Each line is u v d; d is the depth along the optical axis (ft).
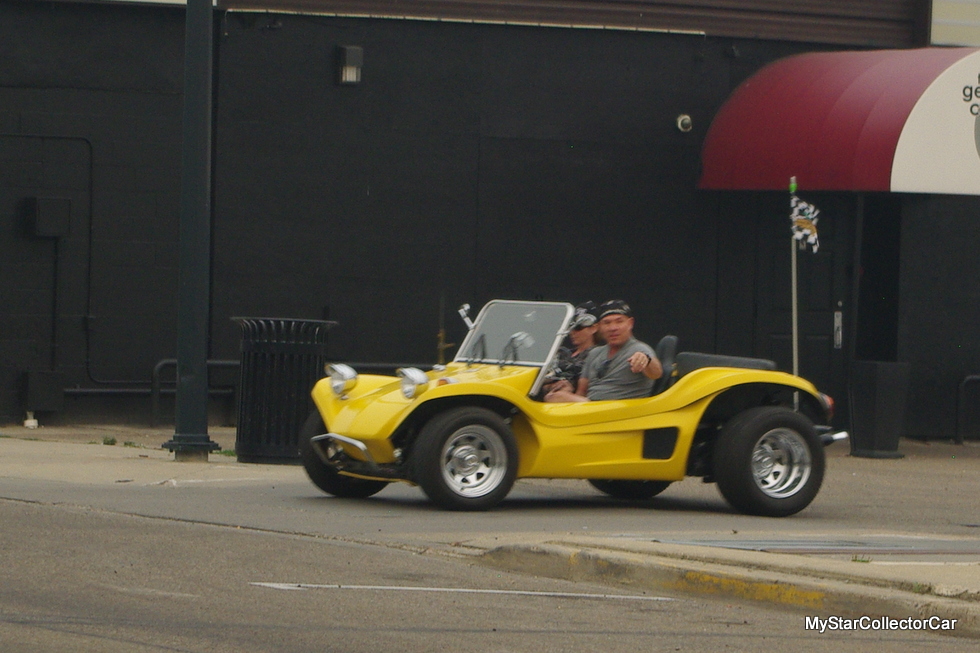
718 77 83.35
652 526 44.04
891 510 52.06
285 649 26.48
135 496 48.01
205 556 36.11
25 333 74.08
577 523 44.24
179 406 59.21
